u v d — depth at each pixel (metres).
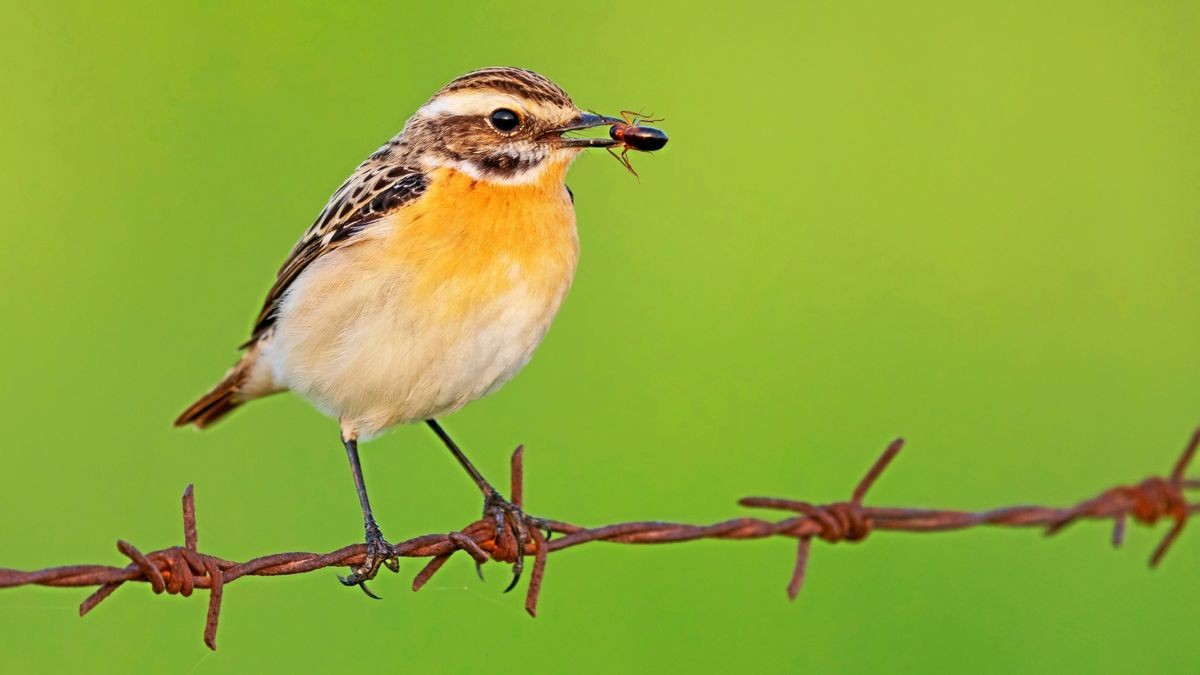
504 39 16.67
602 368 14.11
